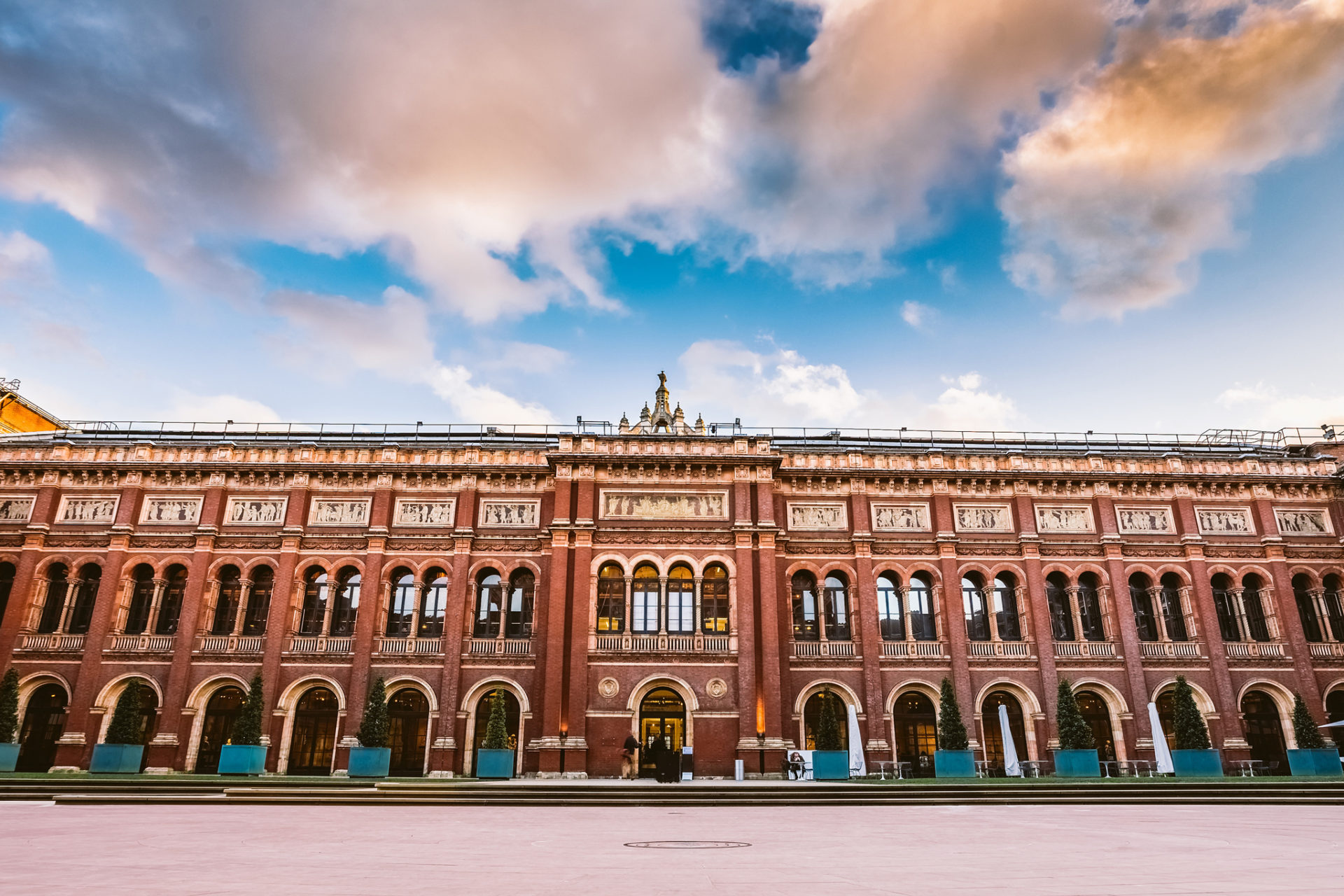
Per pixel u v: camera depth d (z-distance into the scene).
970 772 32.19
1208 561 43.19
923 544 42.44
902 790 26.09
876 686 39.47
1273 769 40.59
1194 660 41.25
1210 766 32.94
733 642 38.59
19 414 50.75
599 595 39.97
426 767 37.62
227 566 41.44
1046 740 39.53
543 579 40.47
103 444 43.28
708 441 42.09
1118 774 39.41
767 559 39.94
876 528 42.69
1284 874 10.89
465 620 39.97
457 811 23.14
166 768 37.44
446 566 41.06
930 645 40.69
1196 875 10.79
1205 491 44.31
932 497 43.31
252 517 42.00
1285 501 44.59
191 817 20.12
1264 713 41.56
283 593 40.19
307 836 15.91
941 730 33.44
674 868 11.59
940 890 9.60
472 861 12.33
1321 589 43.19
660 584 40.06
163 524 41.88
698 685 38.06
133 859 12.26
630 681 38.03
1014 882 10.25
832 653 40.25
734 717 37.53
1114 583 42.03
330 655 39.44
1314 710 40.78
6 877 10.36
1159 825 18.39
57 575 41.84
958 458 44.09
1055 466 44.06
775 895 9.27
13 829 16.84
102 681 39.19
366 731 33.97
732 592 39.47
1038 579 41.94
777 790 25.94
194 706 38.66
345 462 42.84
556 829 17.80
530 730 38.25
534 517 42.03
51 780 26.97
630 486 41.44
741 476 41.50
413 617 40.22
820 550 42.09
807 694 39.66
